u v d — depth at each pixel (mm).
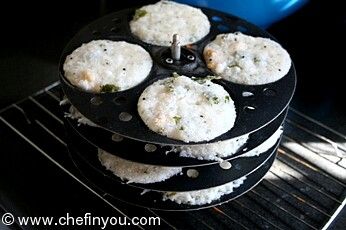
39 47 667
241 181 450
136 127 394
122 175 429
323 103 604
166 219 471
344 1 663
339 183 513
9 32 684
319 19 671
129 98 417
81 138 457
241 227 470
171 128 392
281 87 438
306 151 544
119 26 497
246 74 443
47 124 562
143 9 510
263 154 446
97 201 485
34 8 704
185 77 430
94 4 709
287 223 474
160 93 417
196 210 468
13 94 603
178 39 458
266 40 483
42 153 524
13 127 553
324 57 654
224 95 420
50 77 626
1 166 514
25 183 499
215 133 392
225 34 484
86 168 459
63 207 479
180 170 430
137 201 434
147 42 475
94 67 435
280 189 503
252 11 581
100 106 408
